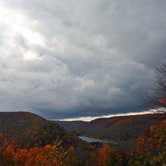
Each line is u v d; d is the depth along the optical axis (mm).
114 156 51094
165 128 9945
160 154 16016
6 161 64750
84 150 70250
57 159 33812
